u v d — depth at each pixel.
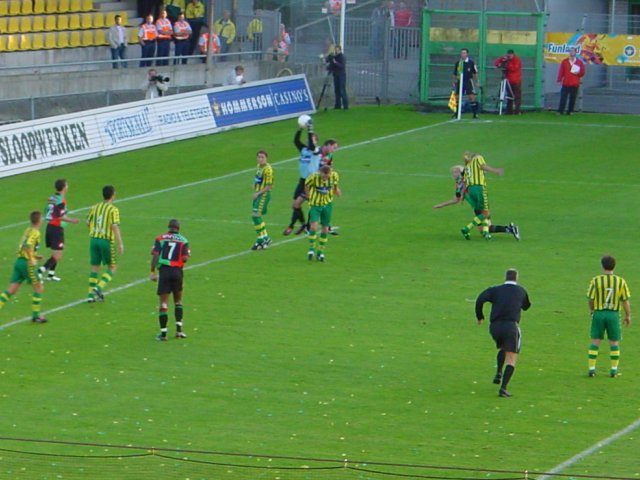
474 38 142.88
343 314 66.88
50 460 46.81
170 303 69.62
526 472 44.56
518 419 51.09
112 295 71.50
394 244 83.06
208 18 144.75
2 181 107.44
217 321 65.88
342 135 126.81
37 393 55.06
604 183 103.44
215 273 75.81
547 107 145.88
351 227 88.19
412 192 100.31
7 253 82.19
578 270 75.75
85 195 101.25
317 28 161.00
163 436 49.59
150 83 130.00
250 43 156.62
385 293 70.94
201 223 90.50
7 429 50.50
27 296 71.44
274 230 88.06
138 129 121.31
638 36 140.12
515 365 57.41
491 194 99.06
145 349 61.31
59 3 150.00
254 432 49.97
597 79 151.62
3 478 44.91
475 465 45.75
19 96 126.50
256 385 55.91
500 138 124.25
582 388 55.00
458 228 87.94
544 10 141.75
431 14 143.88
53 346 61.88
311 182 78.06
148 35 143.12
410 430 49.94
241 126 132.00
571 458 46.38
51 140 113.06
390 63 151.62
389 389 55.22
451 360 59.22
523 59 142.00
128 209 95.50
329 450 47.75
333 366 58.44
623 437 48.81
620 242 83.12
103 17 151.88
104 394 54.91
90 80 133.25
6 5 145.12
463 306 68.25
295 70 148.00
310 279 74.19
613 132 128.00
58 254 75.00
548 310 67.25
